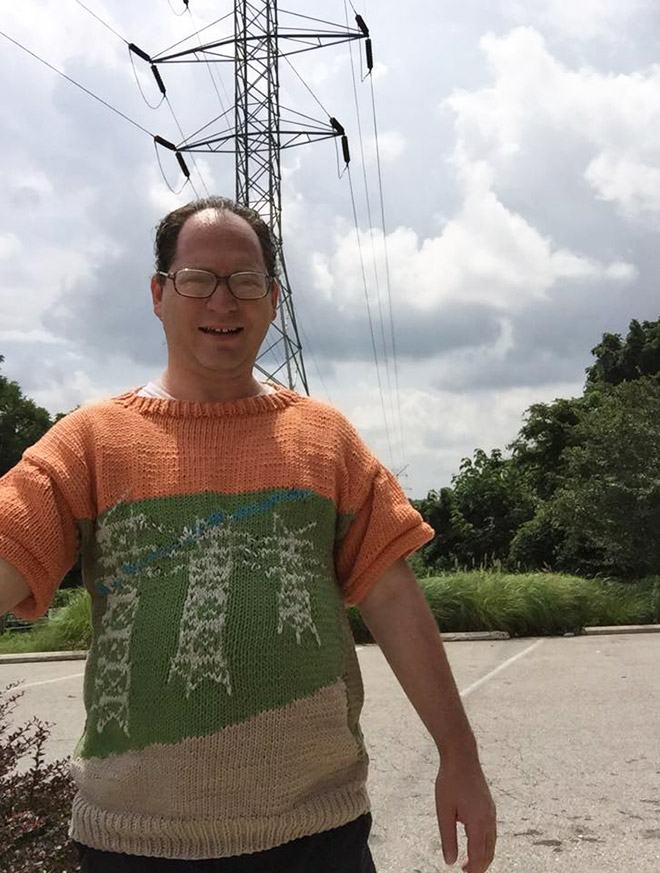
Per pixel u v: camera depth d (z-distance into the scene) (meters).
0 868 2.48
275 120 19.98
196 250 1.83
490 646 11.14
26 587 1.65
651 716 6.23
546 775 4.73
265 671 1.61
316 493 1.76
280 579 1.67
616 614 13.44
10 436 35.38
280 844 1.60
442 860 3.54
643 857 3.53
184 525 1.68
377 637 1.88
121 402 1.84
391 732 5.85
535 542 24.58
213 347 1.82
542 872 3.39
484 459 32.97
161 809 1.58
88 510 1.74
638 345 33.50
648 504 17.28
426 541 1.88
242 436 1.78
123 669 1.63
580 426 20.34
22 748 3.01
